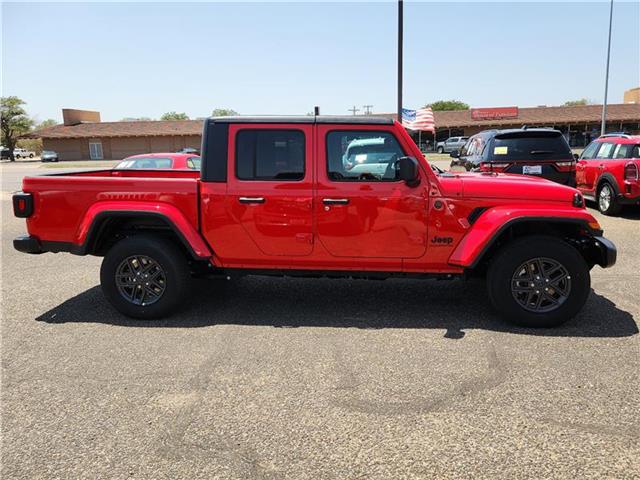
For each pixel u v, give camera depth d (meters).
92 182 5.06
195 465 2.86
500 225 4.66
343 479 2.72
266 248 5.02
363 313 5.29
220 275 5.48
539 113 56.62
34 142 91.19
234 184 4.95
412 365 4.06
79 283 6.59
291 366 4.07
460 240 4.82
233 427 3.23
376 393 3.62
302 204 4.89
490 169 9.41
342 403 3.49
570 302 4.71
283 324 5.01
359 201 4.83
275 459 2.90
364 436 3.11
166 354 4.33
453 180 4.87
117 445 3.05
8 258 8.12
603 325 4.85
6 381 3.87
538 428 3.16
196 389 3.72
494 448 2.97
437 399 3.53
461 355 4.23
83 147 61.59
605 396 3.53
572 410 3.36
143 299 5.17
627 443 3.00
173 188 4.99
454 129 57.94
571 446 2.98
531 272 4.77
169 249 5.05
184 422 3.29
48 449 3.03
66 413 3.42
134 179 5.04
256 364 4.12
